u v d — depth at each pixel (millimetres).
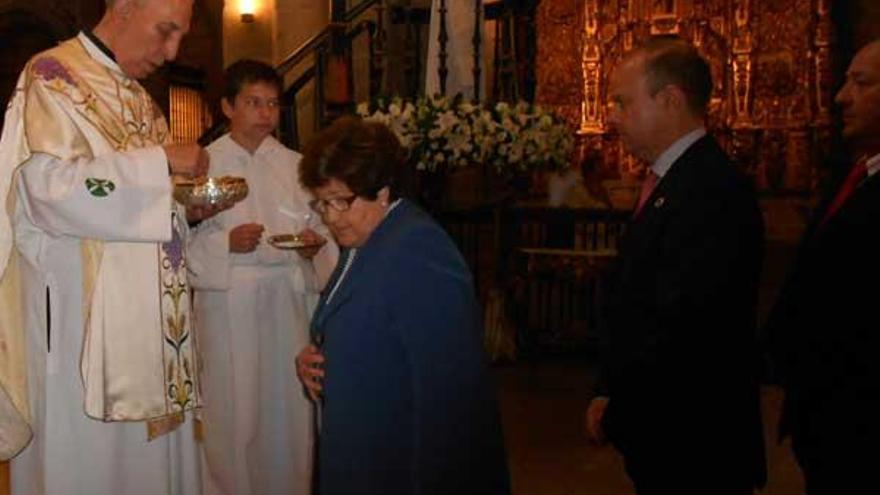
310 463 3537
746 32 9305
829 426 2182
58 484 2357
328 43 6859
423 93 7020
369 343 1785
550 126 5652
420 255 1764
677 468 2100
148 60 2494
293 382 3514
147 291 2416
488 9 7723
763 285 7703
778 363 2477
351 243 1913
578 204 7844
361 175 1815
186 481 2590
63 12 10008
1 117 9781
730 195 2061
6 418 2342
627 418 2148
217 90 12195
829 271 2197
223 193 2479
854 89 2371
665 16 9602
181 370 2486
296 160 3656
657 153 2252
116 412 2322
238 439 3393
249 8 10117
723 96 9469
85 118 2330
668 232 2080
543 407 5430
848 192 2412
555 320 6867
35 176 2230
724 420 2074
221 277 3303
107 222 2248
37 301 2371
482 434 1765
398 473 1799
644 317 2121
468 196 7473
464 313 1762
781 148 9148
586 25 9758
